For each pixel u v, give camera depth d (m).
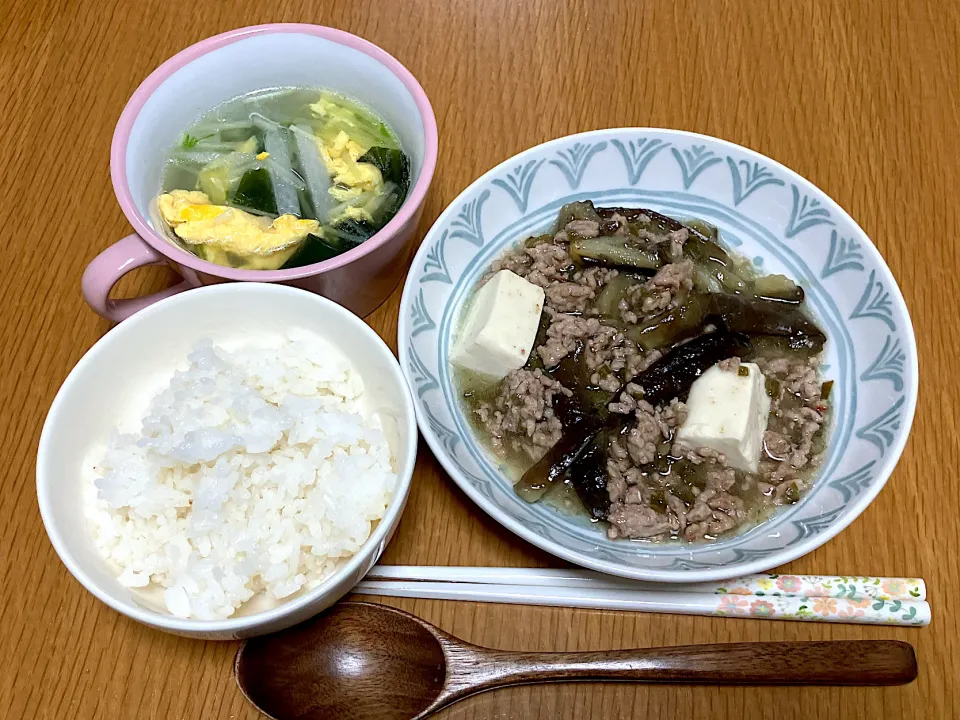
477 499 0.26
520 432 0.31
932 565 0.29
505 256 0.35
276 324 0.29
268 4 0.41
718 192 0.35
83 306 0.33
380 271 0.30
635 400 0.30
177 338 0.28
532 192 0.35
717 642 0.28
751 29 0.41
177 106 0.32
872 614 0.27
